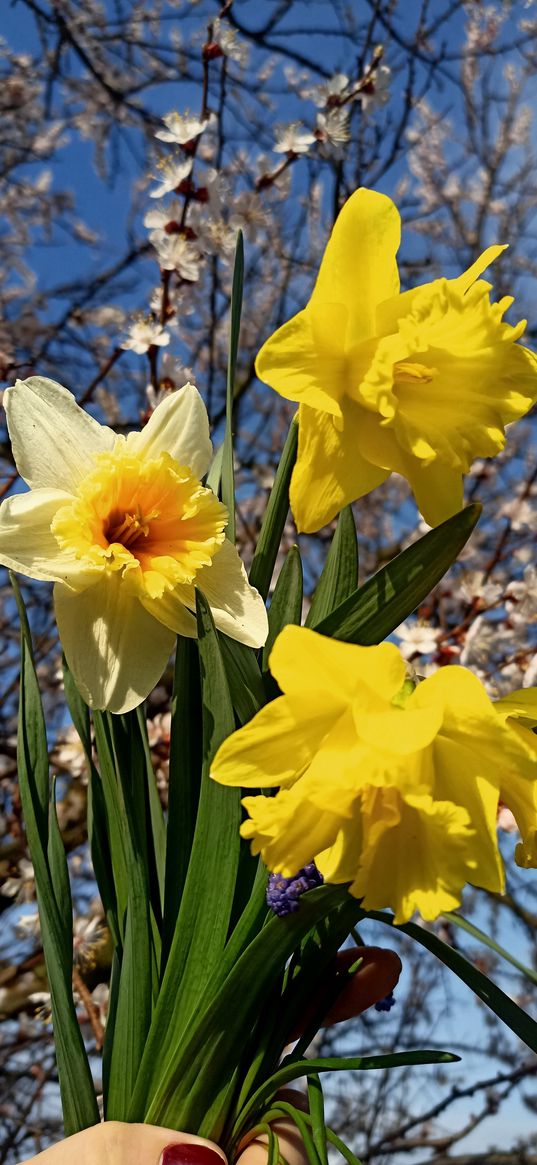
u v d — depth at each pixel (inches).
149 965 15.4
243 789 15.7
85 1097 15.1
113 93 48.6
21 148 54.6
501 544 43.3
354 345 13.9
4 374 33.6
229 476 16.5
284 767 12.8
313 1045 53.2
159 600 15.0
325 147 36.5
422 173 63.3
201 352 56.9
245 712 15.4
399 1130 48.8
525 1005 54.8
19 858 38.5
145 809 16.1
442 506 14.3
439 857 12.4
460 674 12.5
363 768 12.2
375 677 12.3
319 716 12.7
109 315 55.1
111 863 16.8
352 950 16.9
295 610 15.9
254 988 14.5
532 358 14.1
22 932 39.5
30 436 15.7
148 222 31.0
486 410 14.1
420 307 13.6
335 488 14.1
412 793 12.2
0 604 53.6
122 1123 14.6
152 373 31.4
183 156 30.6
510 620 38.8
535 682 33.9
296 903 13.9
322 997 16.0
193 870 15.0
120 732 16.1
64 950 15.4
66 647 14.9
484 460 52.8
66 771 42.0
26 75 53.8
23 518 15.0
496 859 12.5
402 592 14.6
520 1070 46.1
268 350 13.7
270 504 16.5
